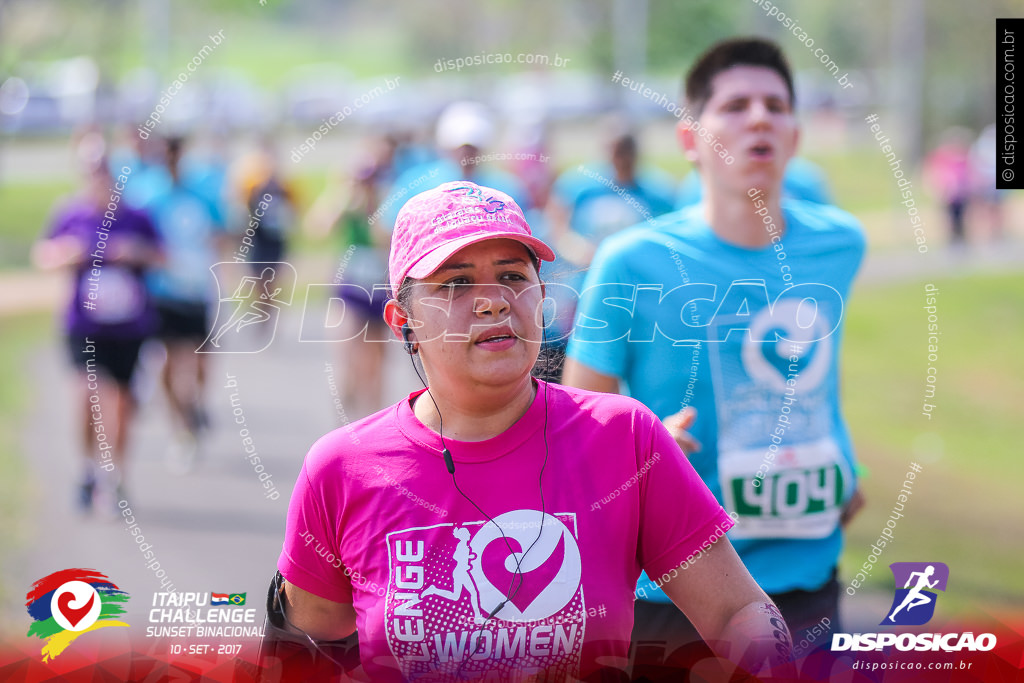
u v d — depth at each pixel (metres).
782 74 7.22
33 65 66.94
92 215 15.15
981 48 67.06
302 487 5.06
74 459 17.16
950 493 15.57
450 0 60.59
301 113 47.91
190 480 15.30
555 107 43.91
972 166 50.75
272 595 5.35
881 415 21.34
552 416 4.98
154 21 48.16
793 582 6.93
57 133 65.44
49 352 28.06
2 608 9.80
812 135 60.88
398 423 5.00
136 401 15.43
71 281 14.85
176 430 16.33
